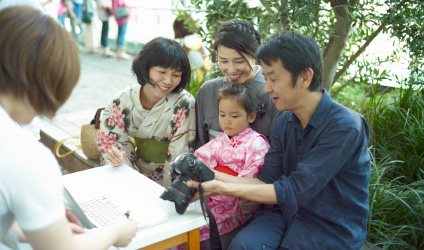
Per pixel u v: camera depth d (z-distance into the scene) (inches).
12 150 34.4
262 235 63.7
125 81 231.1
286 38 57.0
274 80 58.5
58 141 128.8
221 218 73.1
